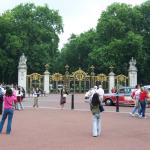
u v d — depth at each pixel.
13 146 16.25
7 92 20.22
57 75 71.00
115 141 18.09
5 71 86.94
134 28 91.81
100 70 88.94
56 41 102.19
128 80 71.25
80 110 37.19
